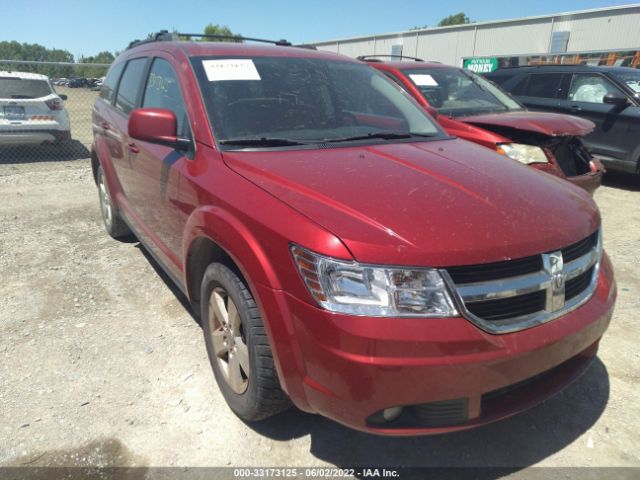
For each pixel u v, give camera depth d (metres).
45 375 2.97
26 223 5.72
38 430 2.55
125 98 4.27
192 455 2.42
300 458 2.43
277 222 2.10
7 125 9.23
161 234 3.37
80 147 11.05
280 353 2.08
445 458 2.45
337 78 3.52
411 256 1.91
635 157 7.34
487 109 6.20
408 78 6.31
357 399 1.90
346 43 35.31
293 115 3.08
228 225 2.31
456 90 6.42
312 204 2.13
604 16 22.25
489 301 1.98
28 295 3.94
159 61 3.67
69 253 4.81
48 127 9.57
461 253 1.94
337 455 2.45
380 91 3.65
